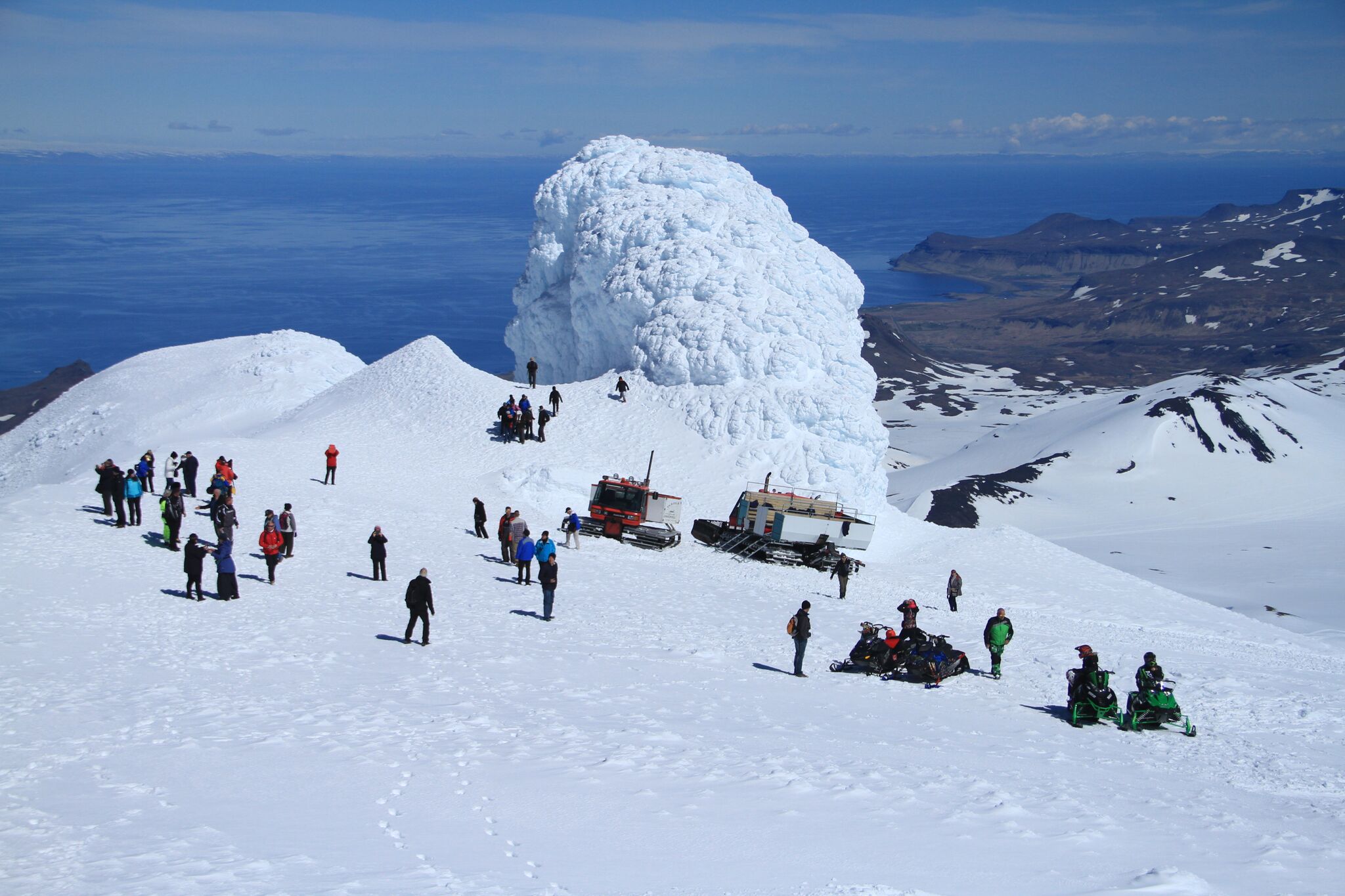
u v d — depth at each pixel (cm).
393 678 2053
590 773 1423
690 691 2134
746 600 3481
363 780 1342
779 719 1939
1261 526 12156
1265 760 2095
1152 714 2309
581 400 6388
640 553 4312
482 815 1212
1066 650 3256
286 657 2181
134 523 3522
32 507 3666
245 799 1235
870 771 1536
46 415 8856
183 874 934
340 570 3253
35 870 940
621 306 6912
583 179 7781
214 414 8106
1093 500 13488
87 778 1308
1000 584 4950
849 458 5894
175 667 2041
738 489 5584
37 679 1873
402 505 4531
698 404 6191
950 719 2164
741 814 1256
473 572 3428
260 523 3809
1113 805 1502
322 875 949
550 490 5038
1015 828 1262
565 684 2100
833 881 998
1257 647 4241
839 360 6519
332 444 5222
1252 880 1108
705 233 6981
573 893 937
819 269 7100
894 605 3822
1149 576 9894
